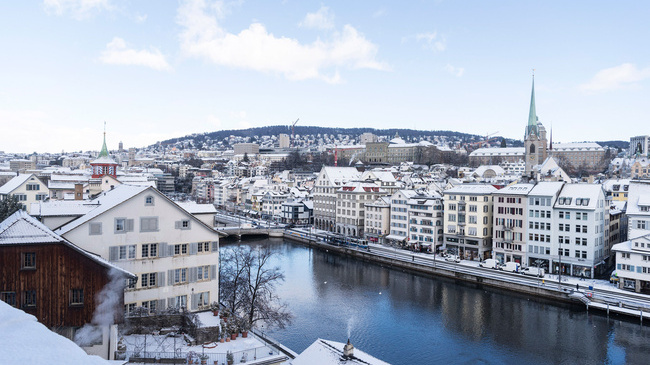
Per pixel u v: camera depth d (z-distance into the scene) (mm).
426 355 68438
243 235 178625
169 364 38844
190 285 56688
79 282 36781
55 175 175375
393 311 88125
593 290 93250
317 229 193750
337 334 75875
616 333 76188
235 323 48500
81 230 50031
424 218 139625
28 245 35438
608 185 157500
